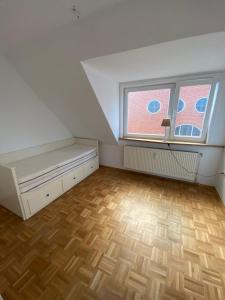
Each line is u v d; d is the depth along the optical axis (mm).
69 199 2445
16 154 2555
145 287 1218
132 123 3240
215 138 2512
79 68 1906
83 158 3088
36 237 1714
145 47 1449
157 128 3023
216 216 2025
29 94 2674
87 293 1180
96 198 2467
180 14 1119
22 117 2609
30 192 2014
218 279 1277
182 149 2818
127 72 2285
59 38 1592
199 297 1157
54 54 1829
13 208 2041
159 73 2357
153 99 2895
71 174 2762
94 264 1402
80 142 3795
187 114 2689
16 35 1569
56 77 2217
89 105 2572
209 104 2469
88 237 1706
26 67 2254
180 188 2736
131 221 1948
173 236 1709
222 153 2533
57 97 2668
